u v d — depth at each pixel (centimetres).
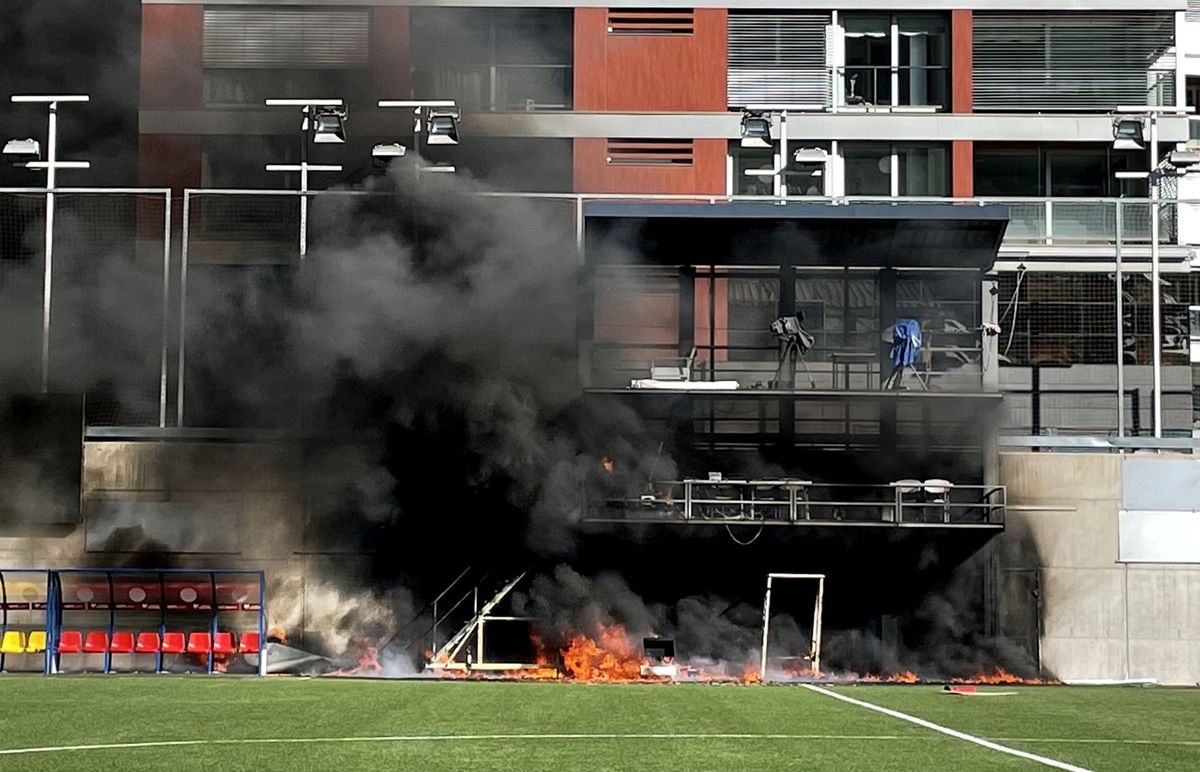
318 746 4069
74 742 4178
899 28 11938
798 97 11806
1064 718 4931
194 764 3725
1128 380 10519
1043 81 11850
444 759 3809
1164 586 8750
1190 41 13338
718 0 11850
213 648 7569
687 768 3644
